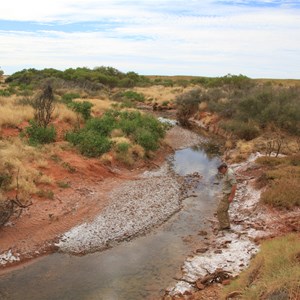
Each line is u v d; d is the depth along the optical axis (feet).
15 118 57.00
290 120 71.51
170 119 105.81
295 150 59.52
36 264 26.23
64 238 29.86
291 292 16.33
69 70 207.21
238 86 132.98
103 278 24.79
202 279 23.95
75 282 24.20
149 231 32.78
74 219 33.06
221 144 74.69
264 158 51.57
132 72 240.32
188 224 34.73
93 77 189.57
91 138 52.54
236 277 23.86
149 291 23.36
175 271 25.95
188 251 29.07
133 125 65.41
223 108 92.89
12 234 28.94
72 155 48.21
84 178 42.98
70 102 82.64
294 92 87.35
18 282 23.93
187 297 22.43
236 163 56.85
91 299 22.36
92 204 36.78
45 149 47.03
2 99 72.84
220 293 21.39
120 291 23.29
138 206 37.73
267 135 69.26
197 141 77.05
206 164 58.70
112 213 35.29
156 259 27.68
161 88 197.98
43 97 63.10
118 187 42.96
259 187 41.29
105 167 47.93
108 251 28.73
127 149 53.72
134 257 27.91
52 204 34.81
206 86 165.07
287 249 22.15
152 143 59.72
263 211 34.94
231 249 28.53
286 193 36.11
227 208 32.60
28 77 178.50
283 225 31.50
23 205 30.32
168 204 39.37
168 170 53.98
